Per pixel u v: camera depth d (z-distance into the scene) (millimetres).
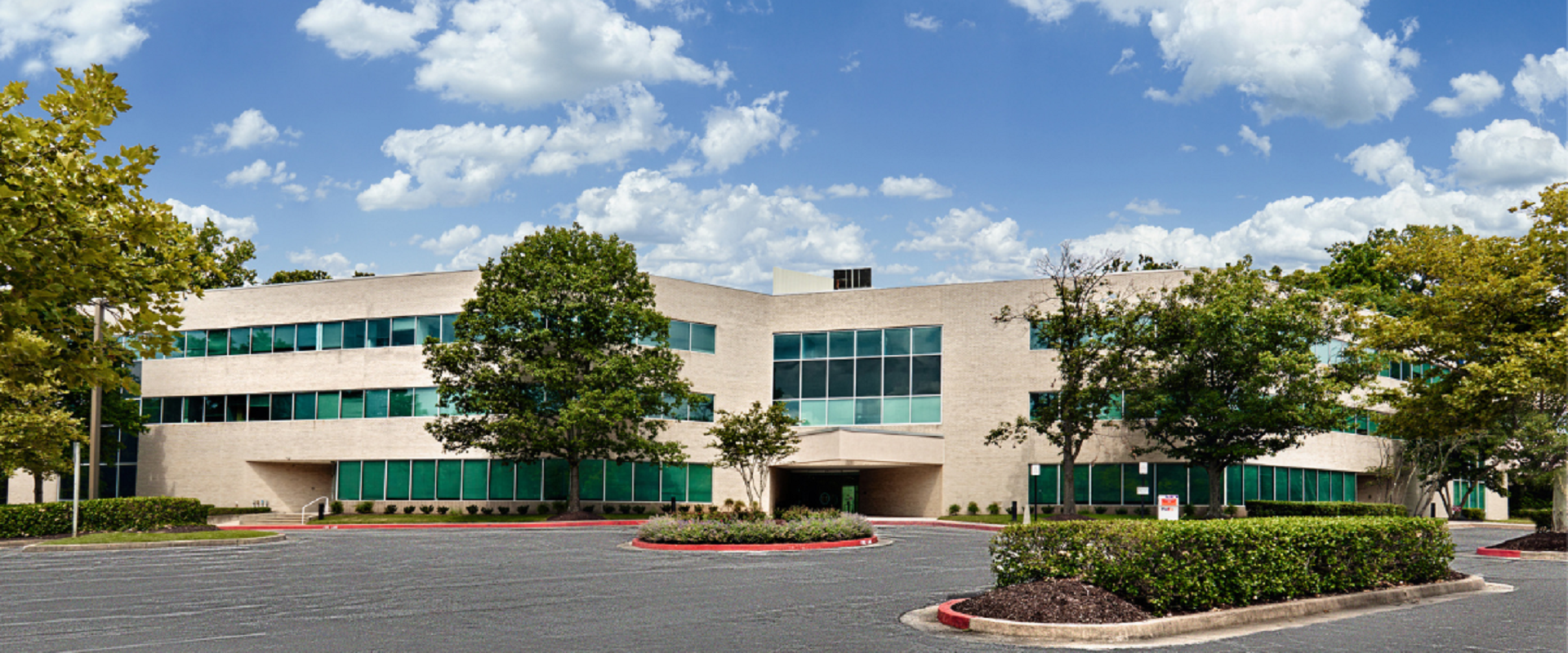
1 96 8328
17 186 7844
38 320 8359
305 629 13094
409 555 24219
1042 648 11797
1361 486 50562
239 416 45125
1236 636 12594
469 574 19812
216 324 45969
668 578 19016
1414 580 16750
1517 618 13914
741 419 36750
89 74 8766
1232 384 36625
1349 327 36031
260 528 35656
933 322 44688
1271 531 14562
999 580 14922
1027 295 43312
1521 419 26047
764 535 26578
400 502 42812
